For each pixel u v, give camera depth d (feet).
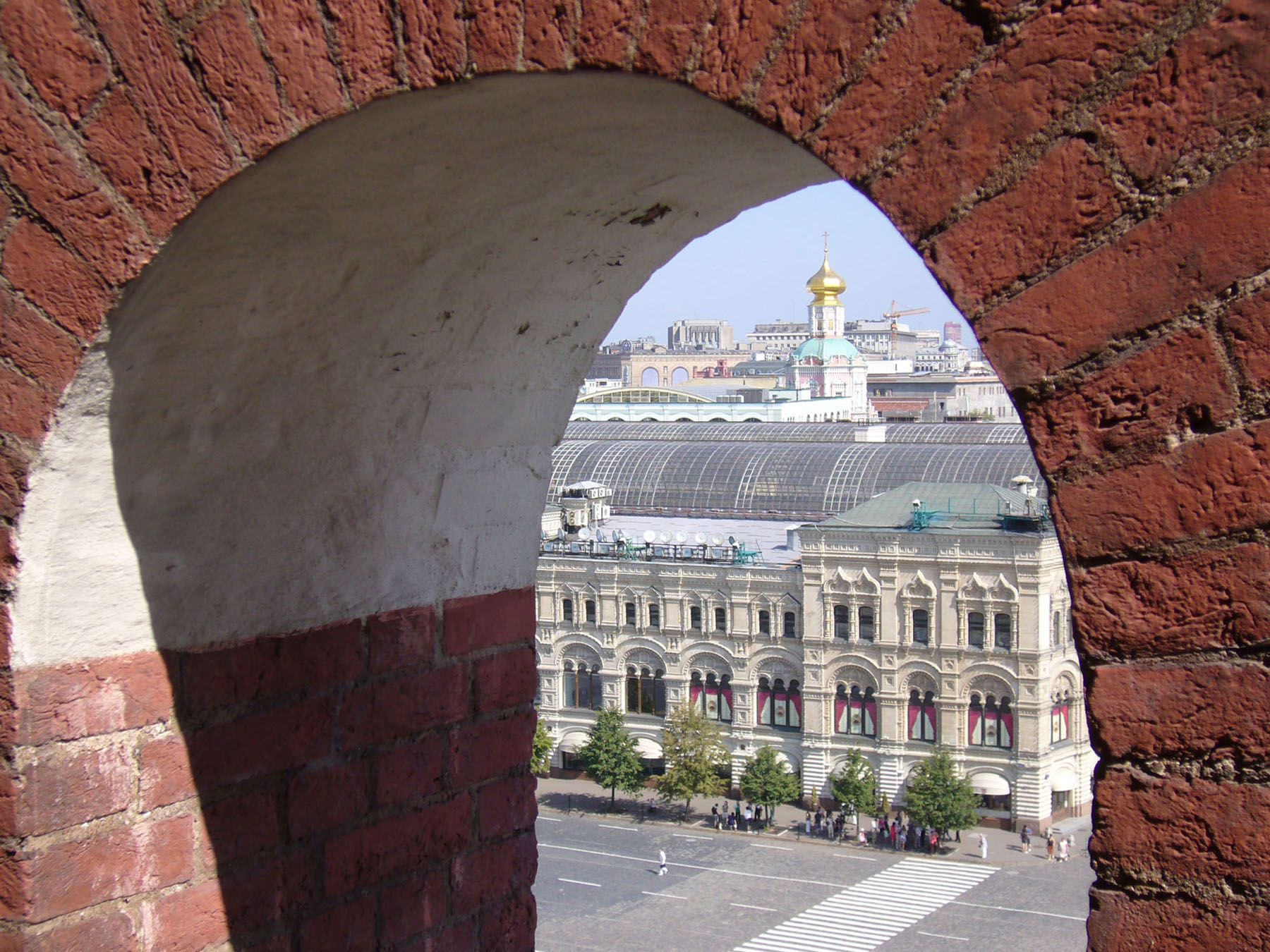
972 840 179.73
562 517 217.15
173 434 12.97
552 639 207.31
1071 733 183.11
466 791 16.76
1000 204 8.17
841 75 8.58
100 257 11.01
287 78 10.25
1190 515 7.75
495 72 9.62
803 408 407.44
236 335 12.70
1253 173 7.55
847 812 184.96
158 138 10.69
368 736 15.57
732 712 196.44
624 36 9.18
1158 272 7.79
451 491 16.33
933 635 182.50
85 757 13.08
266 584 14.48
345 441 14.90
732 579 194.29
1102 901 8.05
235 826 14.24
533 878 17.66
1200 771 7.79
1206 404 7.70
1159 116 7.74
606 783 193.77
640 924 160.86
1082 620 8.05
